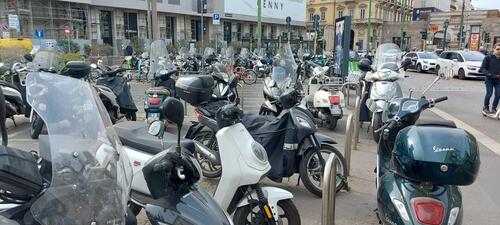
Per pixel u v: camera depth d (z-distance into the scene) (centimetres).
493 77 1111
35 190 197
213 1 6178
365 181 583
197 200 287
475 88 1878
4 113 216
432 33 6900
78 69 650
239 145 375
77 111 224
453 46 6831
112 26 5131
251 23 7125
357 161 677
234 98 824
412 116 403
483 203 516
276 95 744
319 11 9144
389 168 392
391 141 421
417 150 302
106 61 2448
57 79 231
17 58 1403
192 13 6031
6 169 189
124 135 388
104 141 229
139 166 355
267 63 2202
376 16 8500
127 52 2819
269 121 512
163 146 365
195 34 6322
